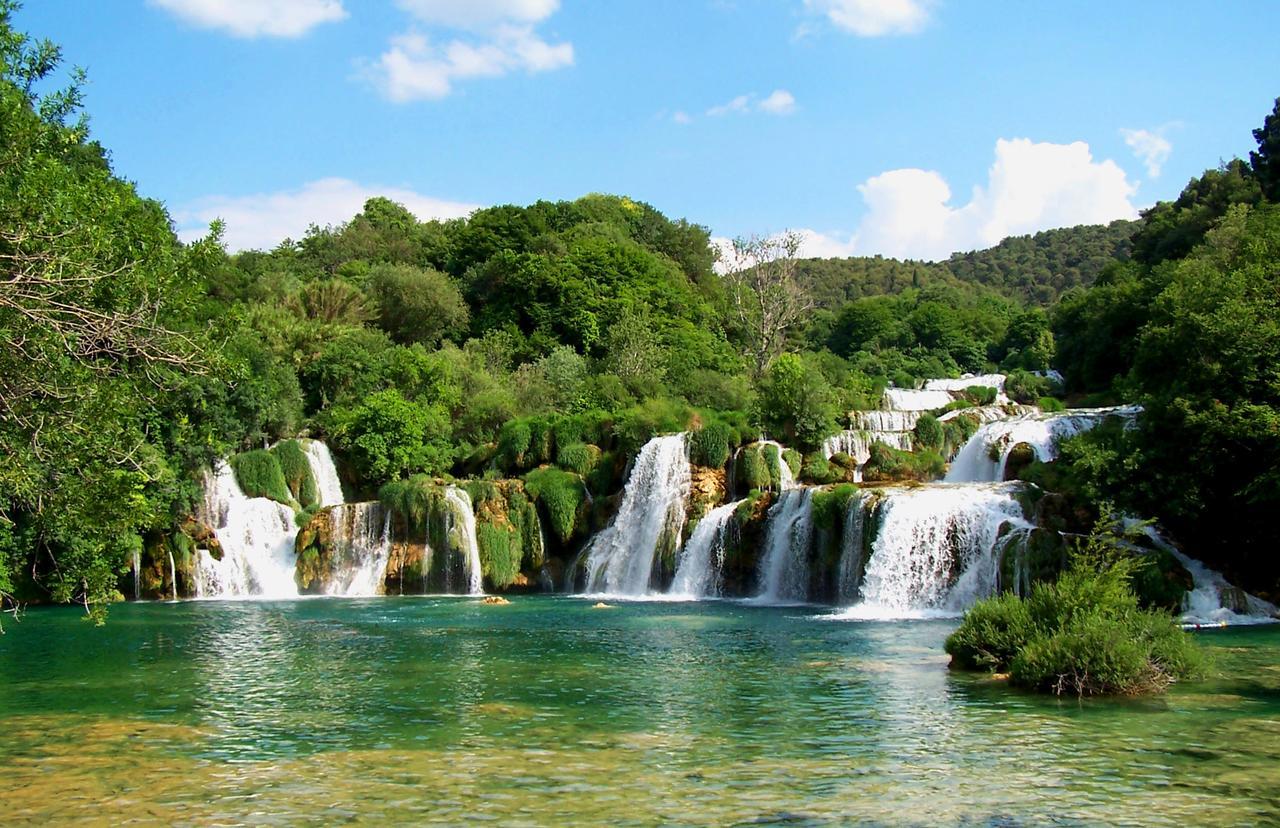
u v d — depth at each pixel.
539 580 51.44
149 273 17.50
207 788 14.09
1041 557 34.97
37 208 15.32
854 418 56.53
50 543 37.91
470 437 62.19
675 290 95.06
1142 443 37.06
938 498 39.47
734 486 49.41
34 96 17.91
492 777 14.56
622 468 53.16
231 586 48.84
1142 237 94.38
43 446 15.82
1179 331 37.41
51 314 15.32
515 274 89.19
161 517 22.14
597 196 136.25
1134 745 16.06
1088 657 20.58
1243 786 13.63
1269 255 42.84
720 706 19.89
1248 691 20.55
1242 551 36.03
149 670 25.28
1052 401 63.34
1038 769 14.70
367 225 120.81
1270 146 83.06
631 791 13.77
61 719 19.16
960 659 24.27
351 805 13.17
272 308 72.00
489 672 24.53
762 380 61.69
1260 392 35.53
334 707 20.16
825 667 24.70
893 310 132.75
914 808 12.87
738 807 12.97
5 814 12.91
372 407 57.19
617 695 21.25
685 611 39.25
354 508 51.06
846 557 41.47
